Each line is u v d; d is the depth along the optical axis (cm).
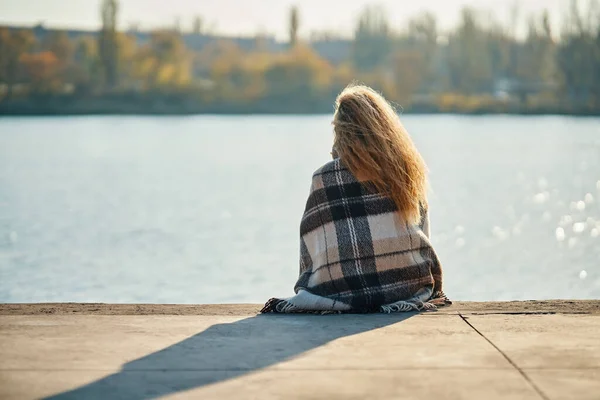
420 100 11088
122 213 2280
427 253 461
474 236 1838
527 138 6222
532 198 2667
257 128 8212
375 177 447
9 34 10506
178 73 10762
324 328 403
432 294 467
